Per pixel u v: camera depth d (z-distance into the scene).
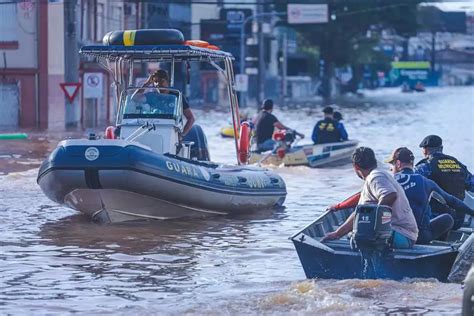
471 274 20.81
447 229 30.88
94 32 126.00
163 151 41.78
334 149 66.31
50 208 44.09
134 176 38.22
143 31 42.47
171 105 42.28
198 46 43.97
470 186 35.34
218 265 31.72
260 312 25.09
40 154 70.94
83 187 38.44
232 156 71.38
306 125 116.44
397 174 30.59
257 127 65.12
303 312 24.98
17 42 105.56
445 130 106.75
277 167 63.84
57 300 26.88
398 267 28.28
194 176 40.44
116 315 25.16
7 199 46.78
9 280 29.34
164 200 39.91
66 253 33.62
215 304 26.14
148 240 36.28
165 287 28.47
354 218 28.28
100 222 40.25
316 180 57.59
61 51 109.25
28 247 34.69
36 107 105.88
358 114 149.75
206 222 40.91
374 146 82.25
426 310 25.20
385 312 25.00
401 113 154.00
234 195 42.38
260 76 188.50
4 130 98.50
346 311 25.06
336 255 28.45
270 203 45.16
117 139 39.97
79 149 38.38
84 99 103.56
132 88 42.91
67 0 103.12
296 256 33.22
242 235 37.56
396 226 28.84
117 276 29.98
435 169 33.06
